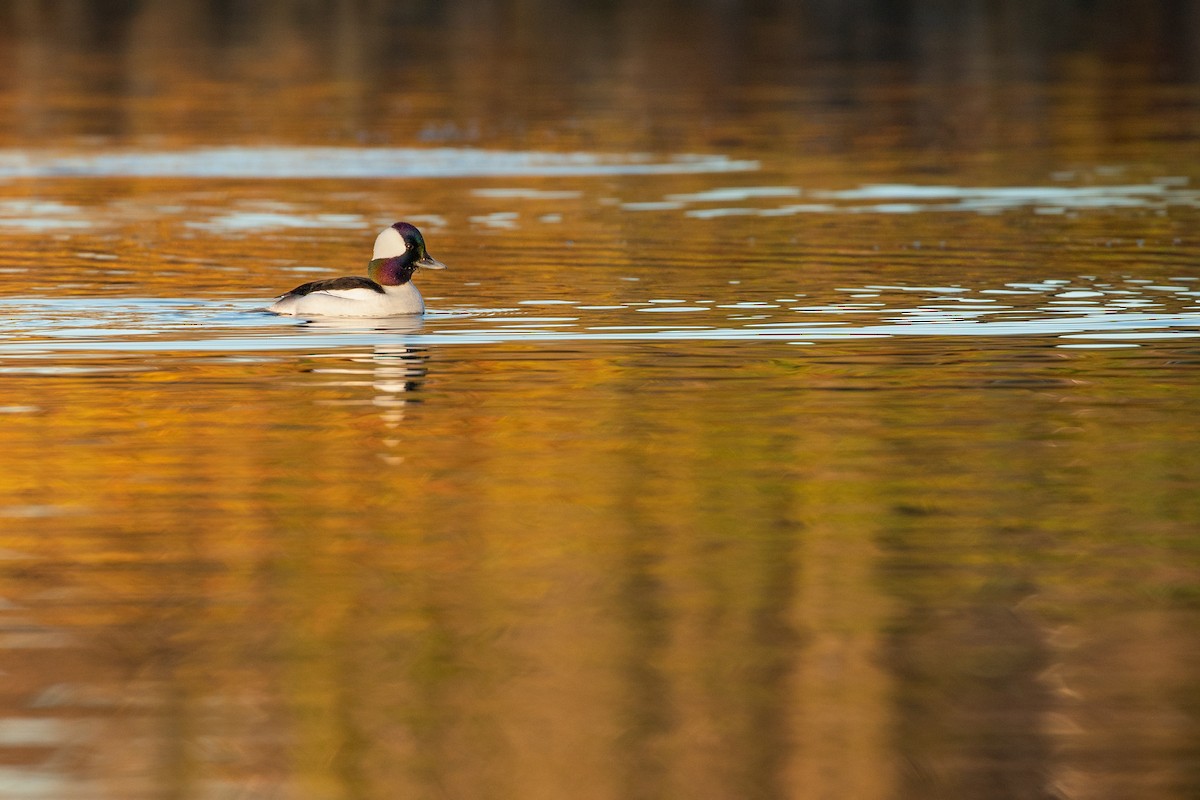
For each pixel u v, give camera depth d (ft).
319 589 39.68
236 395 56.90
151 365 61.21
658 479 47.70
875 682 34.91
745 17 212.64
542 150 127.13
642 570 40.88
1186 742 32.35
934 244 89.40
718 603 38.91
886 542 42.73
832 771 31.30
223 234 94.32
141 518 44.37
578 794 30.45
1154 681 34.81
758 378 59.26
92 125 138.51
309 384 58.49
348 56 181.37
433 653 36.17
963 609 38.55
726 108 147.95
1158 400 55.93
